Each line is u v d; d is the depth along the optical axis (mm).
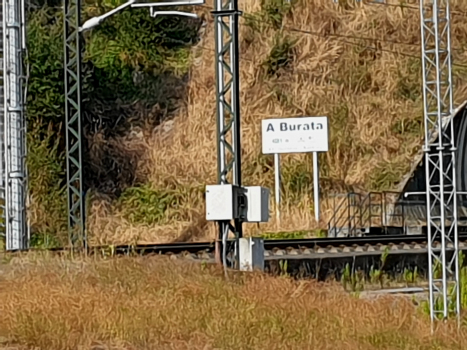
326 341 11891
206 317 12305
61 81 33781
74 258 18156
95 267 16469
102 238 31484
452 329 14461
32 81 33219
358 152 35750
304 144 31406
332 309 14023
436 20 16938
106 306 12484
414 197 33500
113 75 36000
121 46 36656
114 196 33688
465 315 16656
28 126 32812
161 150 35094
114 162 34406
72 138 33656
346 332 12578
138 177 34375
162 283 14867
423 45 17312
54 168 32750
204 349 10898
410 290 21203
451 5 40750
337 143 35562
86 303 12570
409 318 14492
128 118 35625
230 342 11234
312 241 24359
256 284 15445
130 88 36156
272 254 22500
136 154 34844
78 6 22594
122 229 32250
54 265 17031
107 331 11422
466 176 33469
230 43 17453
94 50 36250
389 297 17297
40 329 11281
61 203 32344
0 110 27766
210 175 34406
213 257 21359
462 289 18562
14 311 12055
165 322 11906
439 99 16922
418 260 23547
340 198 34156
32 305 12398
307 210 33062
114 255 19500
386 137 36375
